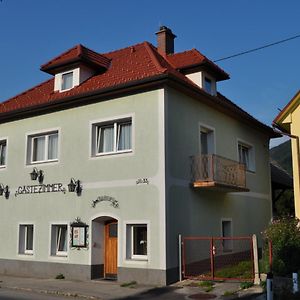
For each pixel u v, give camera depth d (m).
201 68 17.38
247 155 20.88
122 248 14.61
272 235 14.46
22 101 18.95
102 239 15.70
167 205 14.04
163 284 13.58
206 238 13.84
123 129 15.58
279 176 25.36
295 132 15.70
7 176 18.31
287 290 11.10
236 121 19.47
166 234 13.84
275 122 16.02
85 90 16.31
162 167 14.16
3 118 18.58
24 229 17.72
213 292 12.19
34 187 17.31
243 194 19.44
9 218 17.95
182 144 15.23
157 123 14.49
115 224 15.56
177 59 18.38
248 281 12.96
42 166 17.22
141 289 13.08
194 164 15.56
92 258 15.34
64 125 16.81
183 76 17.45
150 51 17.56
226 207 17.81
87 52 17.66
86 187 15.82
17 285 14.52
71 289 13.38
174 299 11.56
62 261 16.02
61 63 17.31
